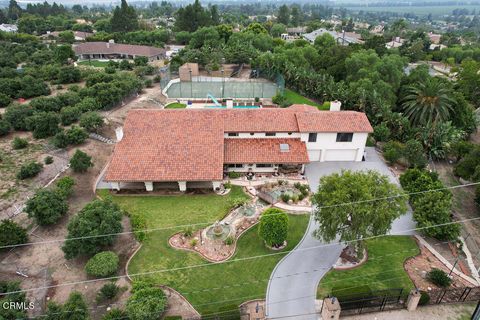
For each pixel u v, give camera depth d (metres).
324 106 65.75
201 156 40.44
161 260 30.23
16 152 46.03
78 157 41.16
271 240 30.45
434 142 48.88
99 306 25.59
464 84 77.50
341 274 28.91
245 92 81.12
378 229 27.58
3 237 29.53
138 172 38.66
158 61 113.88
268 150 42.91
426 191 34.69
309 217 36.22
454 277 29.06
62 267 29.11
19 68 89.94
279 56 87.62
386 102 58.09
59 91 74.94
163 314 25.02
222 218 35.69
